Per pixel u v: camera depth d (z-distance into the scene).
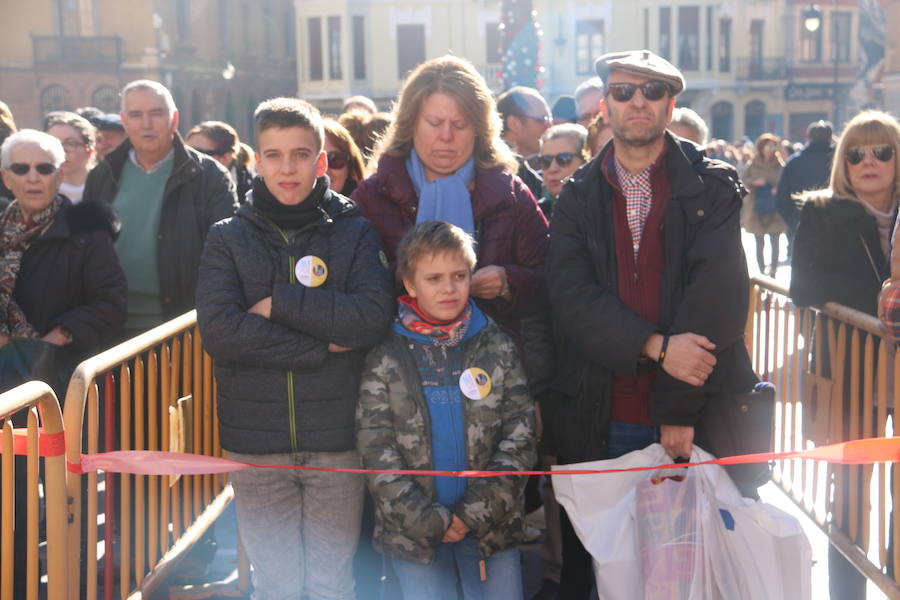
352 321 2.99
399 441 3.07
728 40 44.00
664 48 41.78
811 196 3.79
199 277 3.11
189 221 4.77
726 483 3.11
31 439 2.86
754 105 45.50
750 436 3.16
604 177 3.27
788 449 4.37
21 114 36.41
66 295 4.23
